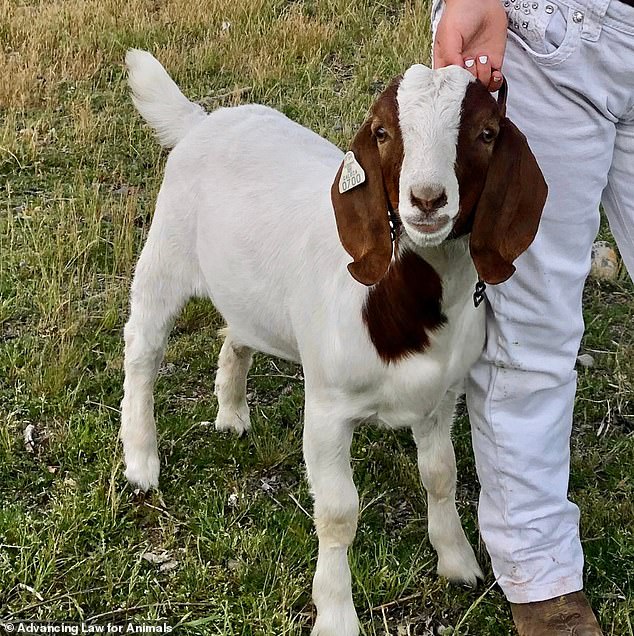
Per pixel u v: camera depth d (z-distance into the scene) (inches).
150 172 94.8
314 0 136.9
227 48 121.0
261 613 47.8
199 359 68.8
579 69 40.3
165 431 60.9
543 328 45.1
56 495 55.9
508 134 37.3
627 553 52.0
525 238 38.2
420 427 49.0
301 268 46.7
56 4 133.3
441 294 41.0
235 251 51.5
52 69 115.9
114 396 64.2
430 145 35.4
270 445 59.6
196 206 54.9
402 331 41.8
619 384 66.8
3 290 75.0
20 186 92.6
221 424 62.0
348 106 106.0
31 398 63.4
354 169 38.4
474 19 39.3
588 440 61.9
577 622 46.4
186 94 110.8
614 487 57.7
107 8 131.7
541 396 46.6
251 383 67.2
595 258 81.1
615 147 44.8
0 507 54.8
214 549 51.8
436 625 48.6
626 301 77.7
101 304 74.8
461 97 36.1
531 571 47.2
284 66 115.6
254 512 55.5
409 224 35.3
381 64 116.0
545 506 47.4
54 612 48.0
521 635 47.4
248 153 53.2
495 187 37.5
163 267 57.2
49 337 69.6
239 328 54.3
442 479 49.4
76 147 98.6
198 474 58.2
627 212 46.3
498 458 47.3
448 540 50.7
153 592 49.6
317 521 46.3
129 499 56.1
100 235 83.5
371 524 54.5
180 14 128.6
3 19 126.9
